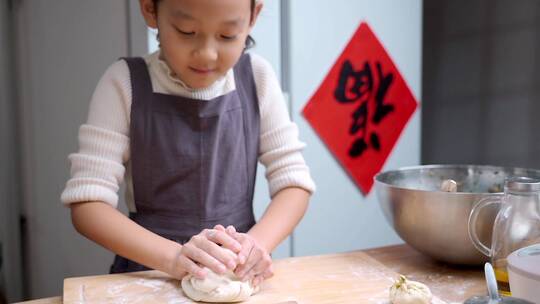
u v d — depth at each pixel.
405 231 0.80
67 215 1.67
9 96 1.54
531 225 0.66
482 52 1.86
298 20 1.53
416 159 1.85
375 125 1.72
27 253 1.67
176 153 0.91
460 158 1.99
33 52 1.56
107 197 0.84
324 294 0.70
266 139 0.99
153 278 0.76
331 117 1.62
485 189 0.92
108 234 0.80
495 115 1.84
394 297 0.66
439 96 2.06
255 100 0.99
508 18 1.76
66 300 0.67
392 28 1.72
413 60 1.79
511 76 1.76
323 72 1.58
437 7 2.03
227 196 0.95
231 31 0.76
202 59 0.76
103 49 1.51
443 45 2.02
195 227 0.92
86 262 1.69
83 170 0.85
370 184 1.72
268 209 0.91
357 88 1.66
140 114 0.90
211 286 0.67
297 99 1.55
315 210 1.64
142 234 0.80
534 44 1.67
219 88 0.94
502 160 1.83
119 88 0.90
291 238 1.62
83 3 1.51
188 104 0.91
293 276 0.76
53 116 1.59
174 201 0.93
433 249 0.78
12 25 1.55
